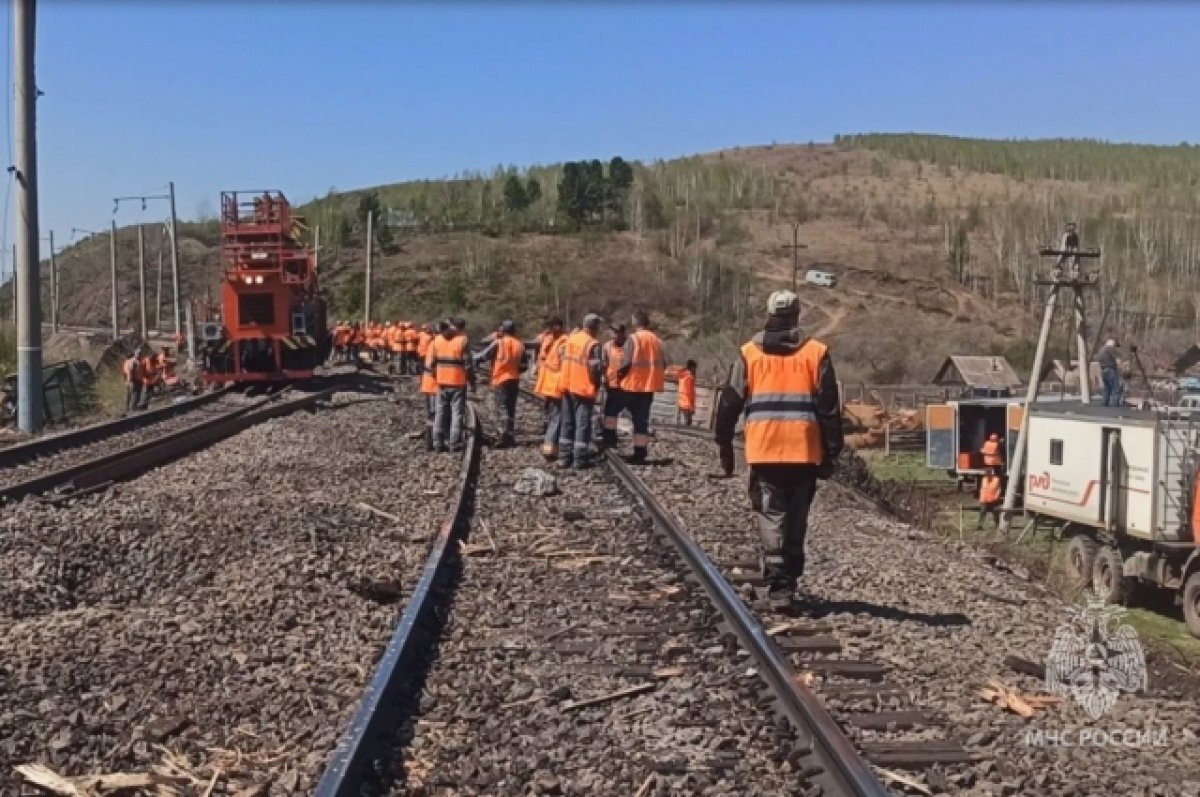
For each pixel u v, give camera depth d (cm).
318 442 2027
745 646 752
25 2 2344
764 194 16112
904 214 14638
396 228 13350
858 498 1856
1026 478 2277
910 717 642
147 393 3272
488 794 546
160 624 827
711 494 1467
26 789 549
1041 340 2747
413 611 795
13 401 2916
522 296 10994
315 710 659
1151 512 1864
